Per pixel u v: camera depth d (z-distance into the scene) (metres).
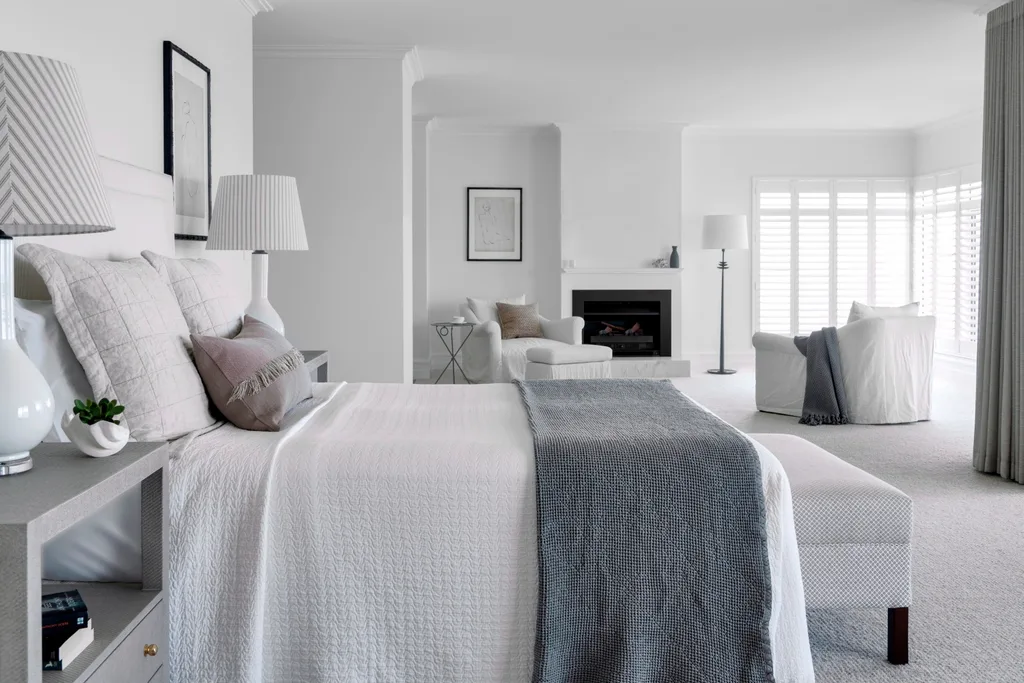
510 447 2.18
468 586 2.06
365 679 2.05
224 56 4.31
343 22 5.29
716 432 2.29
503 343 7.76
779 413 6.49
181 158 3.58
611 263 9.09
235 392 2.28
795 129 9.37
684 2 4.94
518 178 9.20
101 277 2.16
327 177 5.95
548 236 9.23
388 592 2.05
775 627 2.13
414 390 3.21
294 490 2.05
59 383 2.11
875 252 9.59
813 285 9.59
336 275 5.98
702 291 9.57
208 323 2.67
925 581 3.07
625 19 5.27
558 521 2.04
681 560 2.07
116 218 2.77
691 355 9.62
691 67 6.52
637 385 3.25
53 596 1.59
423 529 2.06
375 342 6.00
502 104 7.89
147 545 1.85
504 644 2.06
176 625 1.99
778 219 9.53
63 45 2.59
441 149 9.13
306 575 2.04
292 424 2.41
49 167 1.40
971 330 8.48
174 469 2.04
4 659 1.26
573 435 2.25
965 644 2.57
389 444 2.17
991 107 4.66
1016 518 3.82
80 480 1.51
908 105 8.05
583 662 2.05
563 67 6.49
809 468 2.66
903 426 5.97
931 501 4.09
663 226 9.05
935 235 9.11
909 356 6.06
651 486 2.08
